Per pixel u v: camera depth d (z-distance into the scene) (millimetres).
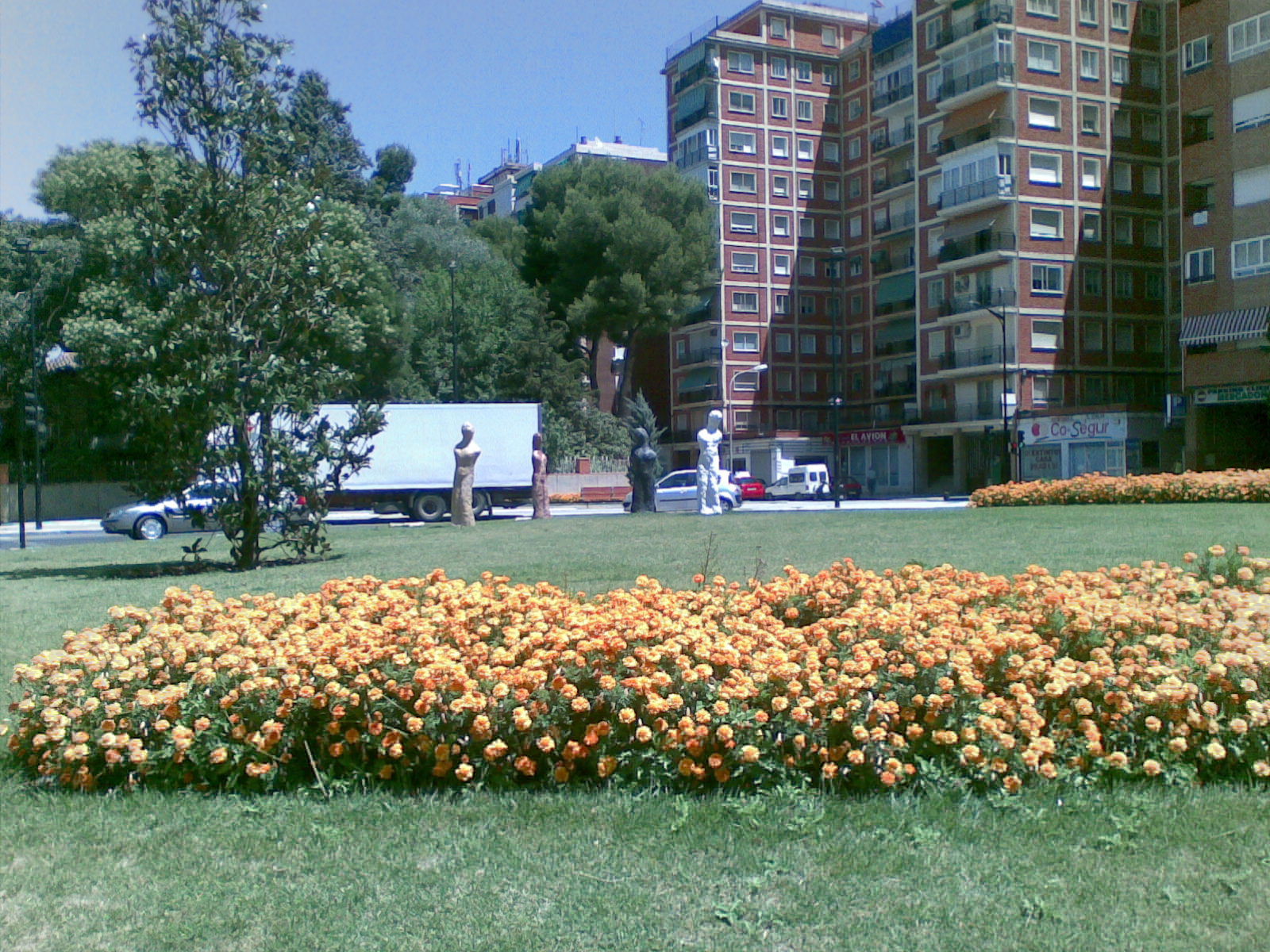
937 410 57531
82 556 20016
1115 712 5047
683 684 5117
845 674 5086
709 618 6359
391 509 36969
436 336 54844
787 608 6762
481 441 36656
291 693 5242
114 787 5359
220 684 5410
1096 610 5961
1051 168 53375
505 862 4340
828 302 69125
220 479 15789
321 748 5262
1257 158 39938
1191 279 42375
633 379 74438
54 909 4062
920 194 58062
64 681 5586
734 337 66875
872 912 3830
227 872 4344
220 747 5215
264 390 15562
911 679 5047
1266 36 39594
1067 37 53469
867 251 67062
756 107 67188
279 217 15758
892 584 7434
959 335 55812
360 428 16719
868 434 62562
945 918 3771
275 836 4672
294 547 17031
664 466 71938
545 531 20625
